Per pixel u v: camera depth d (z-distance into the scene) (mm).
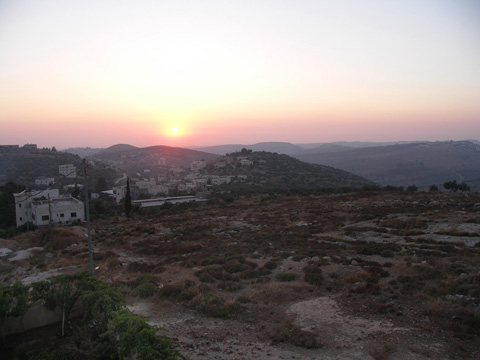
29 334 11547
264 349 10789
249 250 26656
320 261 20828
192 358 10203
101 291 11852
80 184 117000
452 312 12305
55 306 12305
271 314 13852
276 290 16406
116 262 24156
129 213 61562
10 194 56031
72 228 40031
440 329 11375
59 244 32875
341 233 30609
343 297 15125
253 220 41938
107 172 160250
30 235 40812
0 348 10672
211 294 15734
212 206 66625
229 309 14102
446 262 18203
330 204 51688
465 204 39812
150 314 14000
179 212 59000
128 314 10281
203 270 20375
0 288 11750
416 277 16359
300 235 31047
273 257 23312
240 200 76688
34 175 125938
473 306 12531
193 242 31297
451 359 9594
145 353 7938
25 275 22438
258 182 146125
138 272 21578
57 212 52406
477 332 10945
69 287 12438
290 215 43531
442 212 35656
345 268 19125
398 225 30797
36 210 50812
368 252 22047
